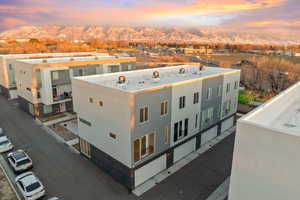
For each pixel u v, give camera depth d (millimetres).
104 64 35250
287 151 8242
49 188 16031
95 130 18094
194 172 18281
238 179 9867
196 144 22234
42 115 30656
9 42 121625
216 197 15312
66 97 31500
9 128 26859
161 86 16594
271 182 8914
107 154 17375
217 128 25484
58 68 29375
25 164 17906
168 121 18000
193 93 20188
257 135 8906
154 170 17562
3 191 15617
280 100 13234
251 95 42938
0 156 20406
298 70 53344
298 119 10414
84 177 17391
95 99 17266
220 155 21141
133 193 15625
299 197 8312
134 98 14570
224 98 25609
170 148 18734
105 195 15383
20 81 32375
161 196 15367
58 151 21500
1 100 38969
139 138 15625
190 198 15219
